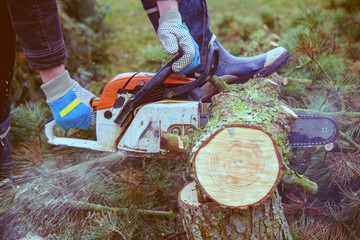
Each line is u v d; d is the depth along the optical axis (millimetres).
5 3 1669
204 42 1889
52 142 1973
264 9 4801
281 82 2205
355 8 3488
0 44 1743
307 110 2004
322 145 1882
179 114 1708
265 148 1396
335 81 2260
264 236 1520
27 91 2928
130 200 1861
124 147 1792
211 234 1538
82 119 1807
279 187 1926
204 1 1879
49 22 1591
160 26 1645
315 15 3160
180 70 1655
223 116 1528
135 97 1729
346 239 1723
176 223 1854
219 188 1420
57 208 1854
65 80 1740
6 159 1989
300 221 1788
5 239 1763
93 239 1711
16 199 1854
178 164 2143
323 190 1917
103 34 4688
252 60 2051
